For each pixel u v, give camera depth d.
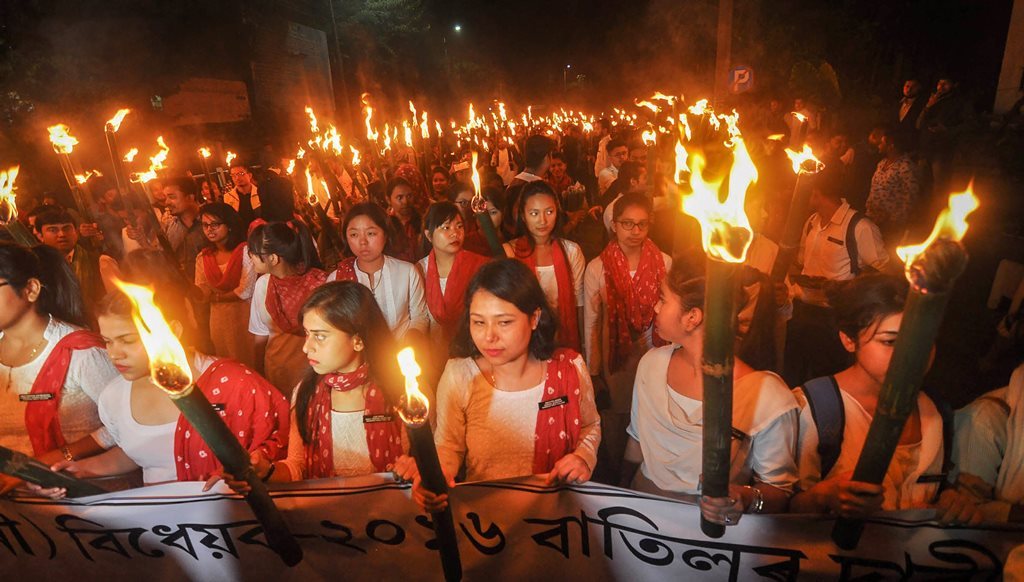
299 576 1.79
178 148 12.36
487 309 1.94
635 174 5.85
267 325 3.62
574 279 3.71
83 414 2.36
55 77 8.16
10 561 1.83
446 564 1.21
